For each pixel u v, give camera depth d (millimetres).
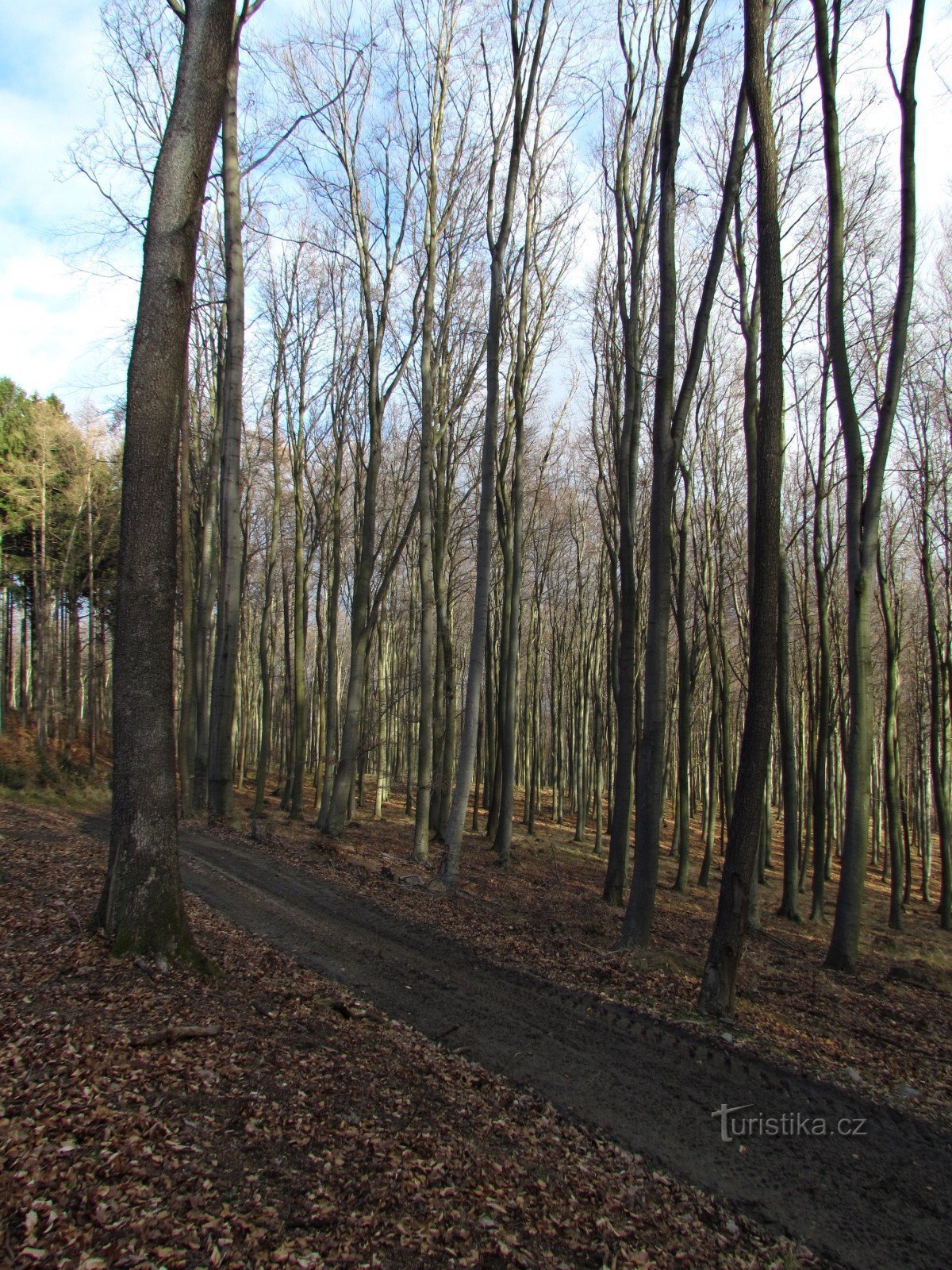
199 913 9547
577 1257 4035
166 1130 4324
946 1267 4355
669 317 11172
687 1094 6211
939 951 15789
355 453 24797
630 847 27875
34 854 11719
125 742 6918
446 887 13547
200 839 15820
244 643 40250
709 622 20484
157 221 6934
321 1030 6316
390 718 33531
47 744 28703
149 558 6922
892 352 12484
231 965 7508
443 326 21062
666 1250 4219
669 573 11047
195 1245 3521
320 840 17609
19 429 31938
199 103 7031
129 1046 5180
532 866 20406
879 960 13539
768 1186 5020
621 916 13930
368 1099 5266
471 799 29672
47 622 31281
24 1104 4238
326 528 29000
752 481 13719
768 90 8445
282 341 23859
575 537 30359
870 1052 7738
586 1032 7270
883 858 32250
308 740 40875
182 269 7020
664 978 9180
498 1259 3893
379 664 29969
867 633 12516
